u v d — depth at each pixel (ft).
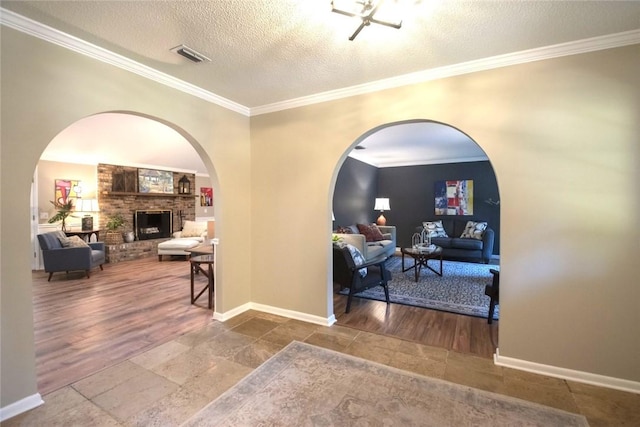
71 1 5.37
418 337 9.23
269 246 11.21
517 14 5.80
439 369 7.47
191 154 23.86
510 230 7.57
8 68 5.75
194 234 24.12
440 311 11.43
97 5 5.49
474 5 5.51
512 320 7.59
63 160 19.84
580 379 6.99
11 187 5.83
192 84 9.18
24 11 5.67
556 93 7.11
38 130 6.16
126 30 6.33
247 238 11.51
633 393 6.55
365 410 5.98
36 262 18.47
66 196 19.97
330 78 8.78
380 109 9.09
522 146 7.45
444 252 20.97
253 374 7.22
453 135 16.98
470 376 7.17
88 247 16.58
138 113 8.02
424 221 25.57
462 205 24.14
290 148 10.71
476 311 11.41
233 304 10.91
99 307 11.80
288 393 6.51
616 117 6.66
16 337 5.88
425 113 8.46
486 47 7.08
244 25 6.16
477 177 23.67
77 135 17.80
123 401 6.22
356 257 11.83
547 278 7.27
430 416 5.82
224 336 9.25
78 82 6.77
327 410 5.98
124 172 22.50
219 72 8.36
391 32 6.42
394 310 11.56
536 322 7.38
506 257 7.61
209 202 29.63
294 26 6.20
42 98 6.21
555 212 7.18
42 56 6.20
